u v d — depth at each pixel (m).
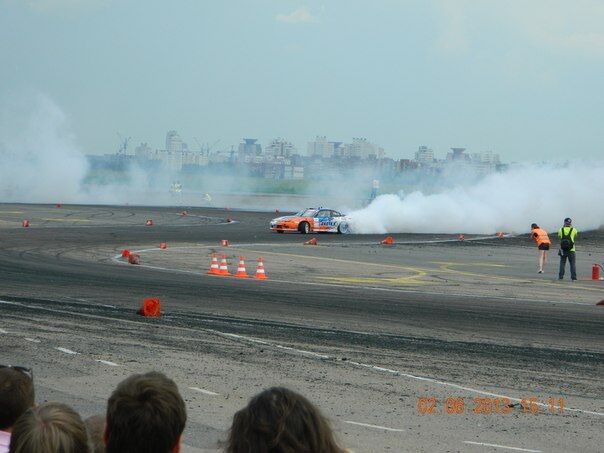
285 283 31.77
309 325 20.98
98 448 5.25
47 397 12.77
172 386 4.44
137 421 4.25
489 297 29.48
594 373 16.17
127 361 15.65
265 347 17.56
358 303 26.05
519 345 19.11
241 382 14.20
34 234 52.69
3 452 5.02
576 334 21.16
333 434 4.53
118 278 30.64
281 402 4.29
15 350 16.30
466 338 19.84
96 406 12.36
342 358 16.66
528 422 12.34
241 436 4.24
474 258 47.59
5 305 22.38
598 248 57.88
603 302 28.19
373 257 45.44
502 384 14.88
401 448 10.73
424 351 17.80
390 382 14.66
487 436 11.52
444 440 11.22
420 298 28.20
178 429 4.36
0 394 5.23
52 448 4.30
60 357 15.82
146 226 65.25
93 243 47.47
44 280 28.97
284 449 4.18
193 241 51.59
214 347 17.38
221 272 34.56
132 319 20.80
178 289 27.94
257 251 46.19
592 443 11.33
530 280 36.88
